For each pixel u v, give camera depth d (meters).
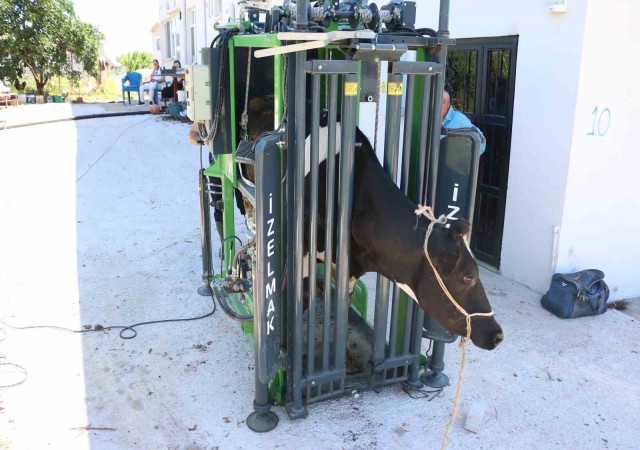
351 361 3.65
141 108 16.39
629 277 5.08
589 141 4.46
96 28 25.86
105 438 3.04
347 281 3.11
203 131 4.00
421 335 3.42
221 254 4.50
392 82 2.93
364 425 3.17
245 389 3.50
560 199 4.54
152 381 3.56
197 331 4.18
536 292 4.87
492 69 5.16
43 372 3.61
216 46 3.87
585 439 3.11
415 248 2.77
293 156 2.86
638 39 4.45
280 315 3.13
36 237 5.99
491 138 5.23
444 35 2.99
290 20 3.05
